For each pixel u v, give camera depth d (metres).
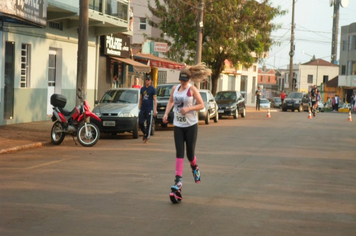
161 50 32.72
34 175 9.54
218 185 8.91
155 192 8.20
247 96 60.81
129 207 7.14
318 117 34.31
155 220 6.47
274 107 66.50
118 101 17.64
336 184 9.34
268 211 7.10
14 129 16.78
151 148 13.98
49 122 19.88
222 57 35.19
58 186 8.52
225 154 12.98
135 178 9.39
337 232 6.15
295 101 46.06
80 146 14.26
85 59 16.44
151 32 48.53
